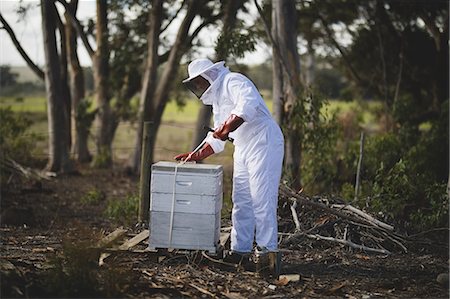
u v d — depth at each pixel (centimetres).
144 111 2014
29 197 1571
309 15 2216
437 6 2005
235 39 1477
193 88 813
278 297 734
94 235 833
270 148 793
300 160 1472
